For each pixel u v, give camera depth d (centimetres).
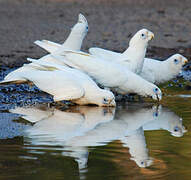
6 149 850
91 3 2962
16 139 915
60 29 2317
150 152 852
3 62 1783
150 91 1319
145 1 3062
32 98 1337
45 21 2466
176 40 2239
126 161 797
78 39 1497
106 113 1173
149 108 1240
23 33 2242
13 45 2047
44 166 768
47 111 1182
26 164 769
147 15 2691
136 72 1404
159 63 1488
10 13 2620
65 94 1220
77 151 842
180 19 2623
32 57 1869
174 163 793
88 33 2295
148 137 957
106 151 848
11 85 1479
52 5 2864
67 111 1189
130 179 716
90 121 1082
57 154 824
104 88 1338
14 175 727
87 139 925
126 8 2864
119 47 2069
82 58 1345
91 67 1331
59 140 912
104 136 951
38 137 932
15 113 1150
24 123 1049
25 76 1262
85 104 1266
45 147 865
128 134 973
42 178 715
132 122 1081
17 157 805
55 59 1377
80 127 1022
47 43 1489
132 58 1398
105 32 2319
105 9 2812
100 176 725
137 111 1202
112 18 2602
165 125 1060
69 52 1365
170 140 938
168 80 1509
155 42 2202
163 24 2512
